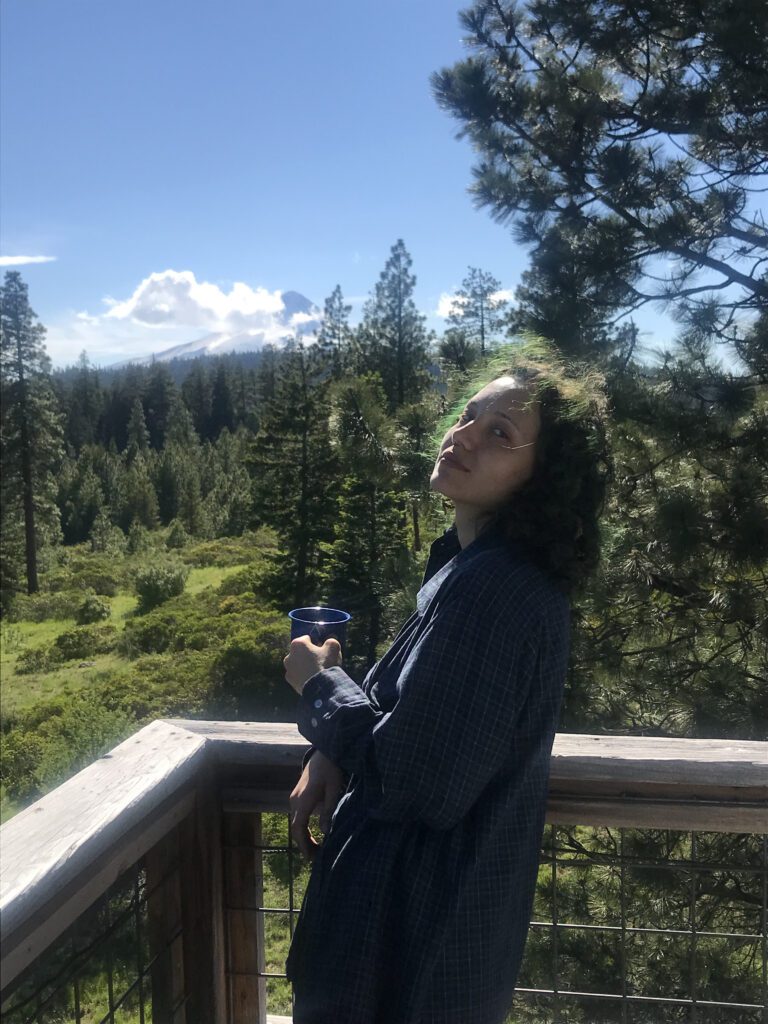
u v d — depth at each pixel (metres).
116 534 49.50
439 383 5.47
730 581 4.36
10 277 34.38
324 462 24.09
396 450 5.29
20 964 0.95
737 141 4.82
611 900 3.47
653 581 4.54
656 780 1.36
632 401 4.29
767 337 4.47
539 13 5.35
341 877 1.12
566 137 5.25
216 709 17.12
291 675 1.26
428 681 1.04
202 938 1.45
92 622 28.33
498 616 1.05
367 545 20.75
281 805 1.48
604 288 5.05
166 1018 1.36
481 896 1.08
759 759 1.35
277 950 4.25
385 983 1.09
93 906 1.16
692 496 4.28
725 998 3.22
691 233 4.80
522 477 1.17
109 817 1.11
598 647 4.51
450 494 1.20
